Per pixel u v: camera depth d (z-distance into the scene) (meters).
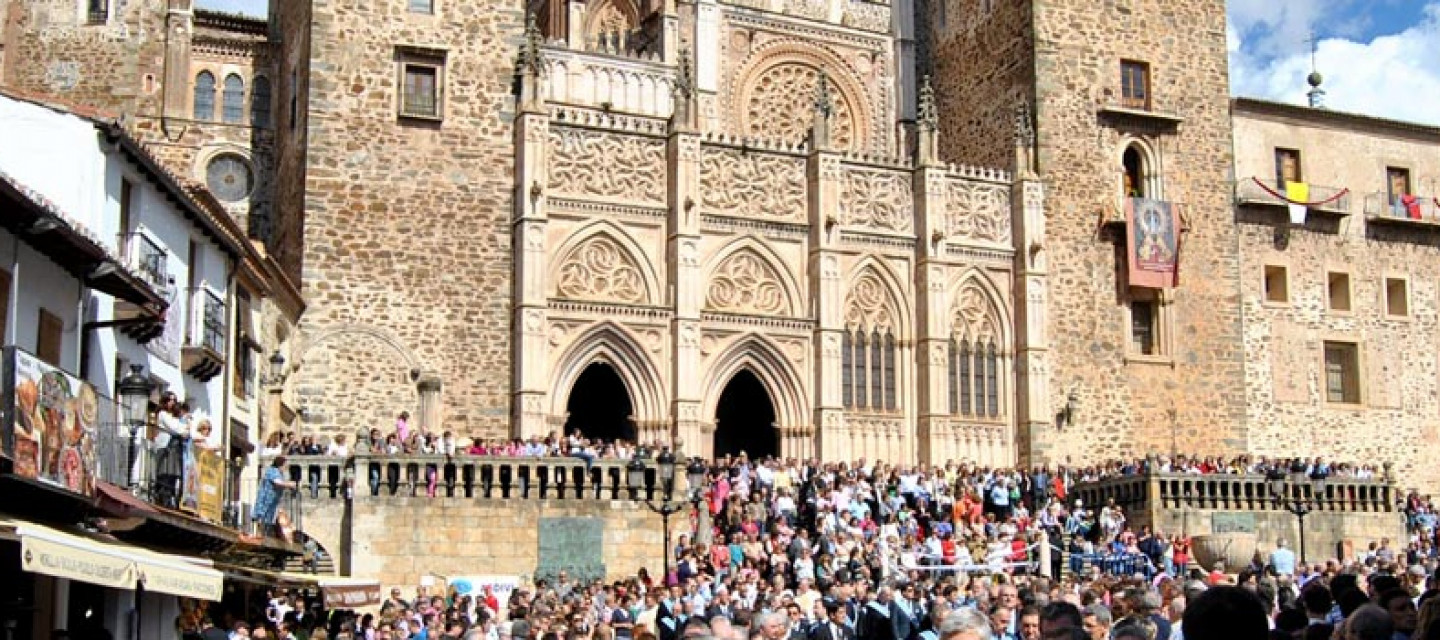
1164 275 66.31
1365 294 71.44
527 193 56.47
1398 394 71.19
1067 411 63.97
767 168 61.25
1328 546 57.66
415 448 46.53
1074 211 66.06
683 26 67.56
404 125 56.25
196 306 40.19
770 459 53.66
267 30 66.94
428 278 55.56
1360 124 72.62
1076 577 45.28
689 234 58.72
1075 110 66.94
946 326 62.66
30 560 22.48
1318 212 70.44
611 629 24.98
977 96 70.44
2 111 34.19
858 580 35.84
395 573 44.03
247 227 62.47
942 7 73.62
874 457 61.06
